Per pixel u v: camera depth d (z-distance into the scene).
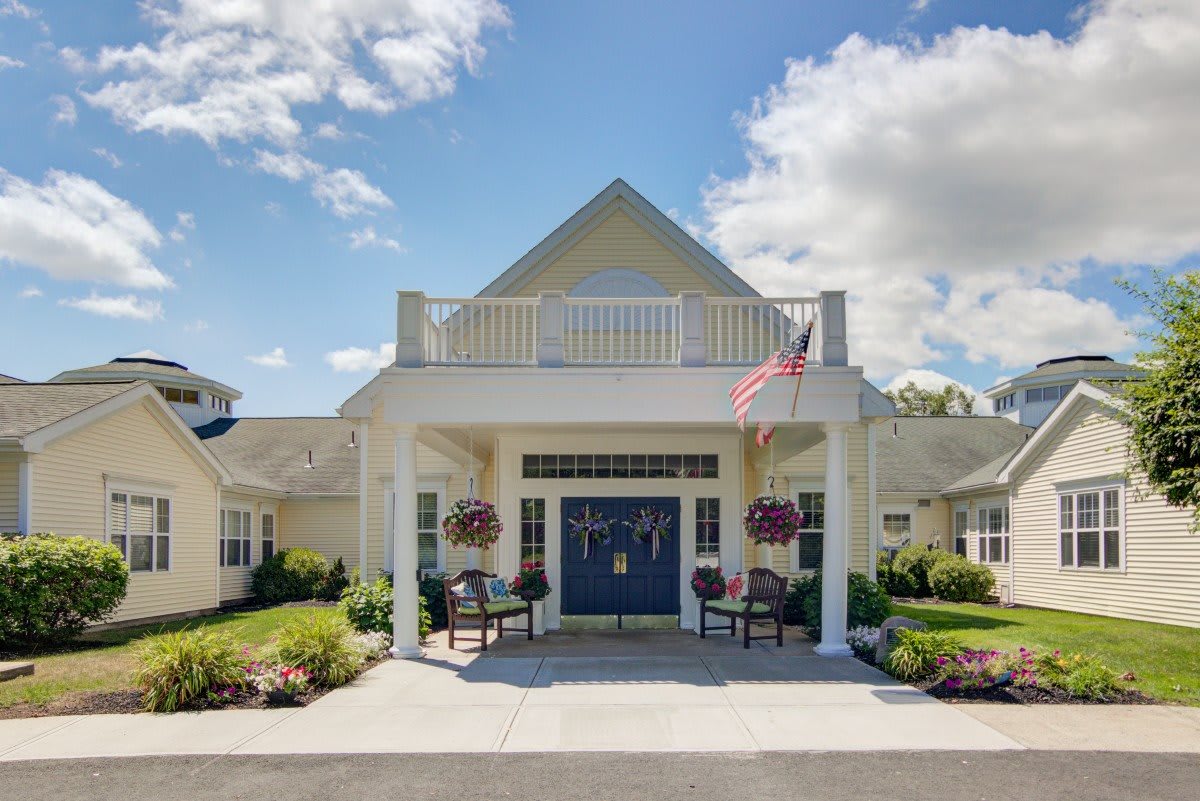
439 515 18.41
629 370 10.98
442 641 12.73
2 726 7.64
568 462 14.08
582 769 6.39
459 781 6.14
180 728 7.56
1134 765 6.43
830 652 10.98
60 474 14.09
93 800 5.77
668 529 13.97
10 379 19.31
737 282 16.67
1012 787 5.95
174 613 17.61
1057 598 18.52
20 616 11.84
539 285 16.89
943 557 21.67
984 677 8.91
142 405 16.61
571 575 13.91
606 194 16.95
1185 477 10.86
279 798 5.80
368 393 17.92
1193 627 14.37
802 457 17.77
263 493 22.09
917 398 59.88
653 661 10.67
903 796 5.78
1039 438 19.00
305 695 8.78
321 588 22.27
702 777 6.20
